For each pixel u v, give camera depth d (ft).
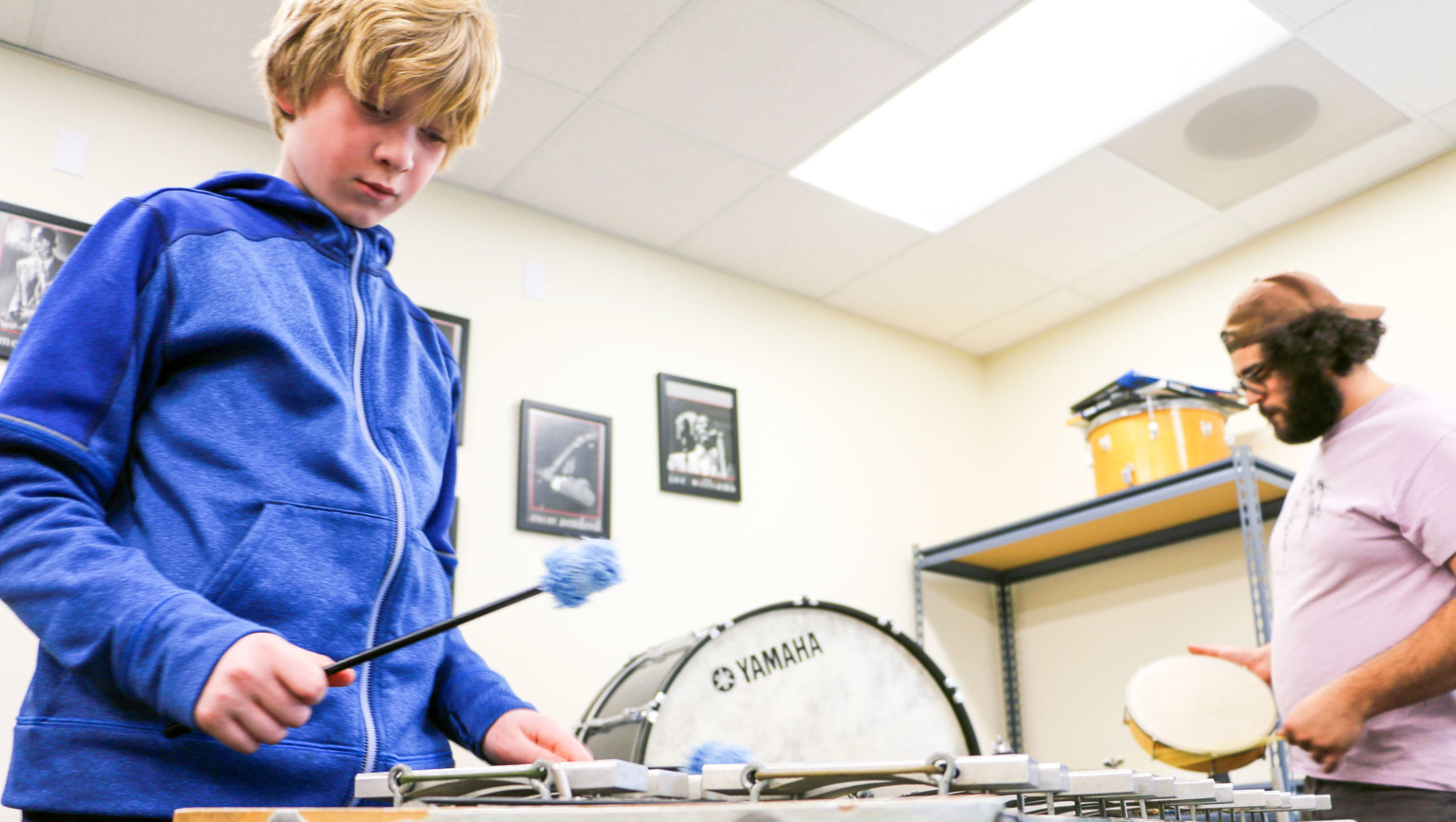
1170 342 10.59
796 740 6.68
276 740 1.93
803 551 10.11
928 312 11.45
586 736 6.47
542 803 1.77
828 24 7.25
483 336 8.67
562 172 8.78
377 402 2.78
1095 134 8.55
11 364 2.28
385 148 2.79
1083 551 10.69
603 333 9.39
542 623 8.27
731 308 10.42
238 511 2.35
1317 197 9.36
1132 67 8.30
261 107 7.88
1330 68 7.77
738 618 6.75
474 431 8.36
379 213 3.00
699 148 8.54
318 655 2.18
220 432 2.42
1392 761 5.66
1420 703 5.65
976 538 10.35
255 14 6.94
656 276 9.96
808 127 8.32
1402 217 9.00
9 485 2.13
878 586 10.57
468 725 2.75
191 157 7.72
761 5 7.06
